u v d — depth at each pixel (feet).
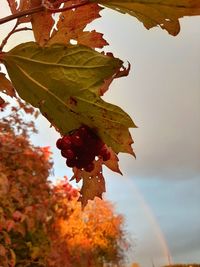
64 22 0.77
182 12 0.70
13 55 0.72
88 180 0.91
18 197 3.07
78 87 0.71
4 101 0.90
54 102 0.74
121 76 0.73
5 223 2.75
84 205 0.93
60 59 0.70
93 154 0.77
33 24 0.76
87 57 0.69
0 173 2.74
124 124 0.74
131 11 0.72
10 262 2.71
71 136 0.77
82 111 0.74
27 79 0.73
